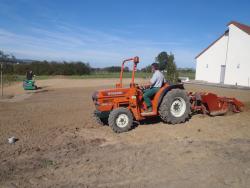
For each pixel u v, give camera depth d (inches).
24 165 236.8
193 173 215.5
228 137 306.2
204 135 315.0
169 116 357.1
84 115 451.8
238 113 422.6
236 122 367.6
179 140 298.2
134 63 349.7
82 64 2464.3
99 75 2353.6
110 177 211.2
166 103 354.6
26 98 746.8
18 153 266.5
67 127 370.0
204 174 213.6
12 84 1323.8
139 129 346.3
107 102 341.7
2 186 200.4
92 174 216.8
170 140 299.1
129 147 278.8
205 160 240.4
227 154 253.4
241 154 252.7
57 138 316.2
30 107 556.4
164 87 360.5
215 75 1450.5
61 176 214.7
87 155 258.1
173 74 965.2
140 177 210.4
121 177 210.8
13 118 436.5
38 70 2314.2
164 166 229.5
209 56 1476.4
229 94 818.2
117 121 333.4
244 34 1289.4
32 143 298.2
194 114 415.8
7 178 212.8
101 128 360.5
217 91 937.5
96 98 342.6
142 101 356.5
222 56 1406.3
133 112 346.6
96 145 289.3
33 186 199.6
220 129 337.4
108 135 326.3
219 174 213.0
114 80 1617.9
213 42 1448.1
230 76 1364.4
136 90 347.9
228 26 1365.7
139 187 195.5
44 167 232.1
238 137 305.6
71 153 264.5
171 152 260.8
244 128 339.3
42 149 277.9
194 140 297.4
